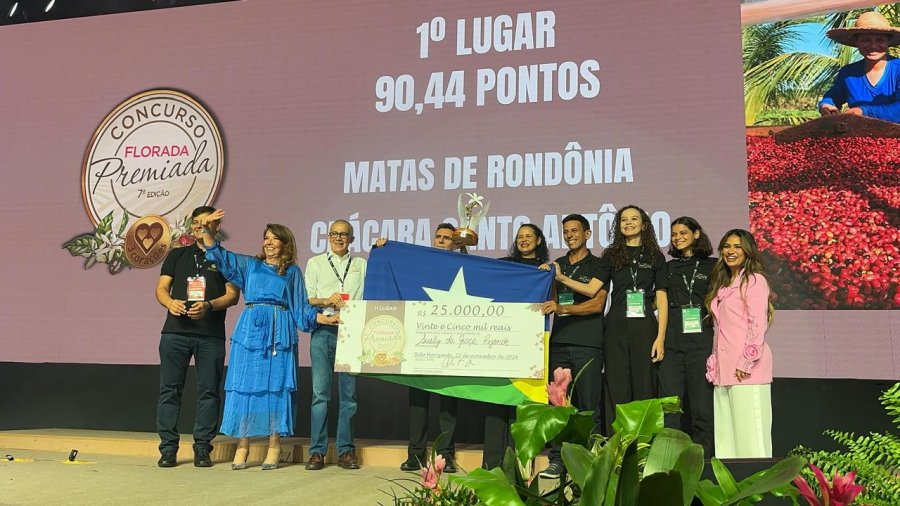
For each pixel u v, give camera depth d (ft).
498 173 17.02
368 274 13.48
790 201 15.33
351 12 18.43
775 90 15.76
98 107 19.35
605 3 17.07
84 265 18.62
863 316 14.69
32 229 19.07
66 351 18.31
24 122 19.66
